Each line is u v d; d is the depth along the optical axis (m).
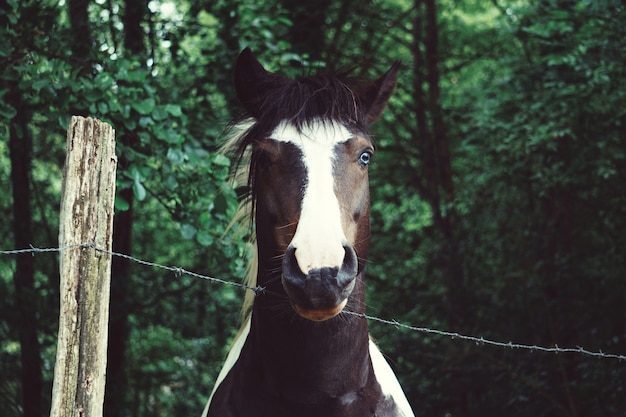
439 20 12.66
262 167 2.97
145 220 11.12
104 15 8.36
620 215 9.46
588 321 9.19
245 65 3.31
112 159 2.83
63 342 2.72
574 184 9.12
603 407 8.92
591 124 8.60
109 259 2.80
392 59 11.95
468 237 10.77
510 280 9.92
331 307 2.61
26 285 8.83
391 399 3.26
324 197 2.77
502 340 9.80
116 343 9.26
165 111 5.64
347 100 3.00
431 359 10.32
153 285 10.09
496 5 11.34
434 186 11.97
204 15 10.73
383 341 10.64
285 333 2.98
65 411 2.70
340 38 11.27
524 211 10.12
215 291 10.52
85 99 5.61
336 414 3.05
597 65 7.63
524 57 9.41
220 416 3.24
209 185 5.70
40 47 6.21
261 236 3.04
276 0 8.91
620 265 8.98
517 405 9.59
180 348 11.66
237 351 3.51
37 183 9.76
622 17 7.66
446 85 13.01
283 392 3.04
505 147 8.87
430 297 10.55
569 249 9.83
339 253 2.62
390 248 11.84
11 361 9.08
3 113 5.50
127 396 11.00
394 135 12.38
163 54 8.12
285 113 2.96
